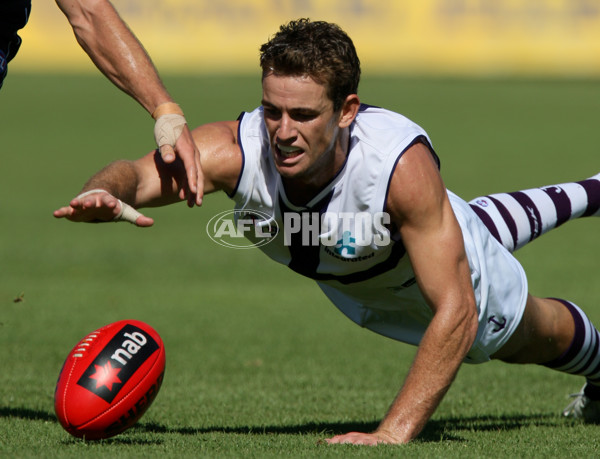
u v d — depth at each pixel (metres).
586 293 43.59
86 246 58.00
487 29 179.12
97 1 17.41
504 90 170.62
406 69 179.38
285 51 15.23
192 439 17.20
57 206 73.00
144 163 16.92
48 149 106.69
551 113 146.25
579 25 177.62
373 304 19.48
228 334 35.56
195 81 167.00
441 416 22.31
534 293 43.34
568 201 21.53
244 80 169.88
